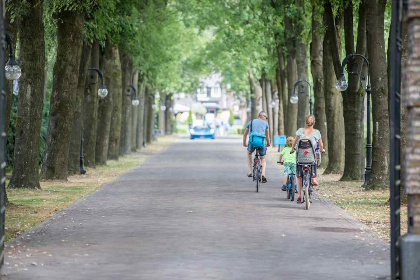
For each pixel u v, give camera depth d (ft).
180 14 371.56
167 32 341.62
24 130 177.78
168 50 353.31
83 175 235.61
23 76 176.14
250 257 84.23
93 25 205.26
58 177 207.82
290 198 156.25
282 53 337.93
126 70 362.12
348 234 103.09
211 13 351.87
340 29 229.45
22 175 178.81
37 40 174.19
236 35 354.95
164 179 220.23
